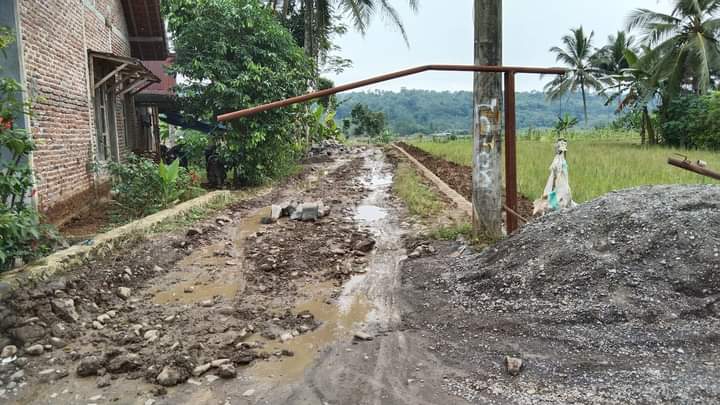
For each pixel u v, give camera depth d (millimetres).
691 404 3330
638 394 3490
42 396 3779
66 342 4605
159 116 22125
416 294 5703
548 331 4473
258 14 13812
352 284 6160
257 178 14609
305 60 16234
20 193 6125
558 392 3613
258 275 6523
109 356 4266
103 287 5785
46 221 7770
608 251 5168
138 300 5719
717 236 4871
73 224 9078
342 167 21094
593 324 4504
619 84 34719
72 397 3760
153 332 4723
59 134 9117
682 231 4977
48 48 8734
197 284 6250
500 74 7258
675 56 26234
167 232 8203
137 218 9250
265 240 8242
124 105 14820
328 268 6809
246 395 3740
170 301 5688
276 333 4789
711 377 3613
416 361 4195
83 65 10594
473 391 3705
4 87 6051
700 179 11438
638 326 4363
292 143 17375
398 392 3734
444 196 12086
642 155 18922
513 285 5297
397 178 15664
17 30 7488
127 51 15703
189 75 13391
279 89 13844
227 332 4828
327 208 10656
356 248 7602
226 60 13719
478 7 7082
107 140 12461
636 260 4953
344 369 4102
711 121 23984
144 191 9734
